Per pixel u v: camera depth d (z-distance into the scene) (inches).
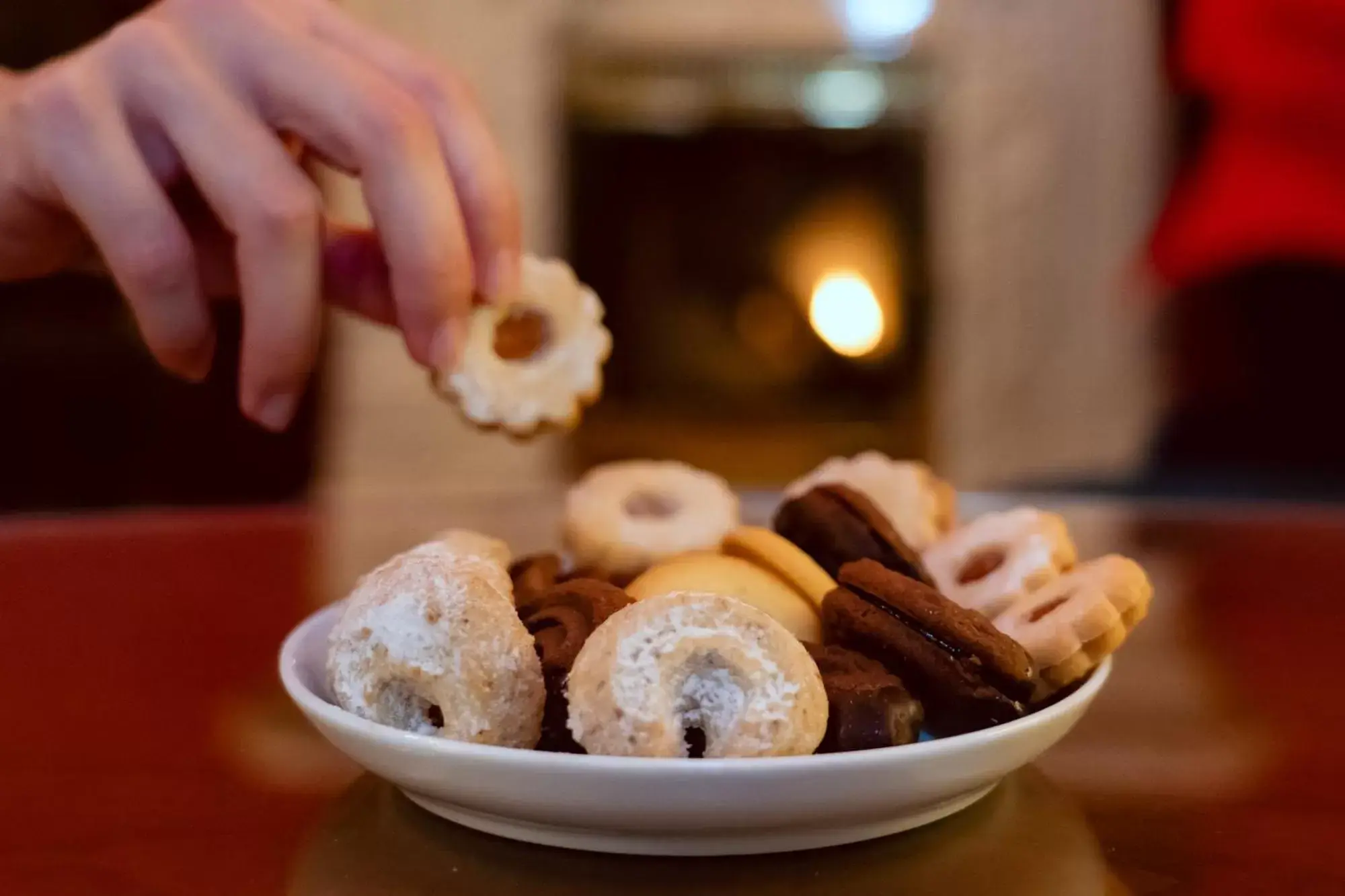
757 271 53.8
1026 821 13.9
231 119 16.9
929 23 51.8
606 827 12.9
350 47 18.0
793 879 13.0
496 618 13.7
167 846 13.6
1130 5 50.8
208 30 17.4
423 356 17.3
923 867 13.2
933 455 53.3
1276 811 14.1
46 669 17.4
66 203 17.8
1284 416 46.3
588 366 18.4
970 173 52.4
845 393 54.1
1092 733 15.7
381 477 50.9
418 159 16.7
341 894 12.9
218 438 41.9
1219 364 47.4
